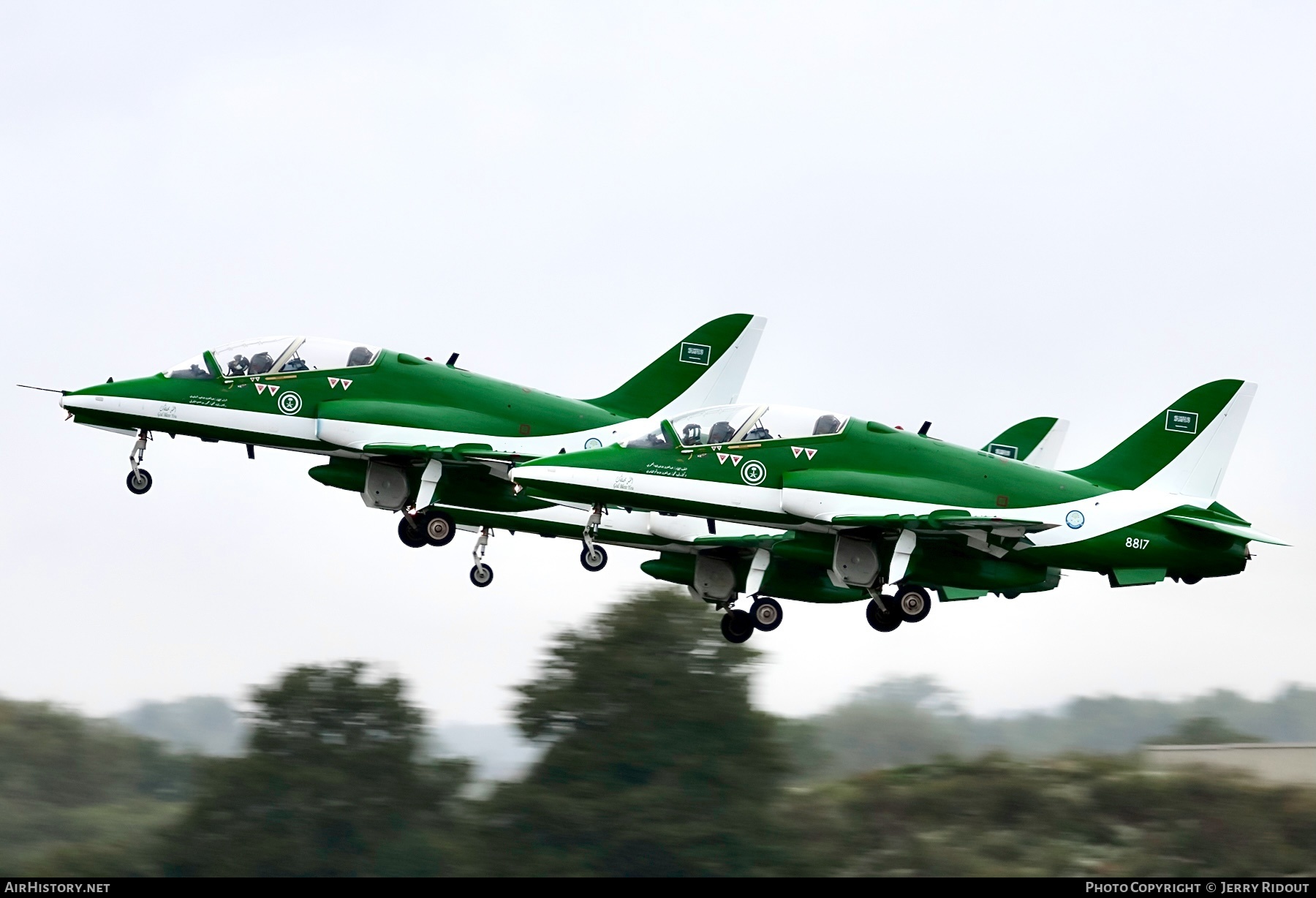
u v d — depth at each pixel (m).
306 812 116.94
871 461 104.75
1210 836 113.81
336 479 111.94
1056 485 109.75
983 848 115.75
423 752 121.06
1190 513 111.75
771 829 119.88
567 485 101.56
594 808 117.38
